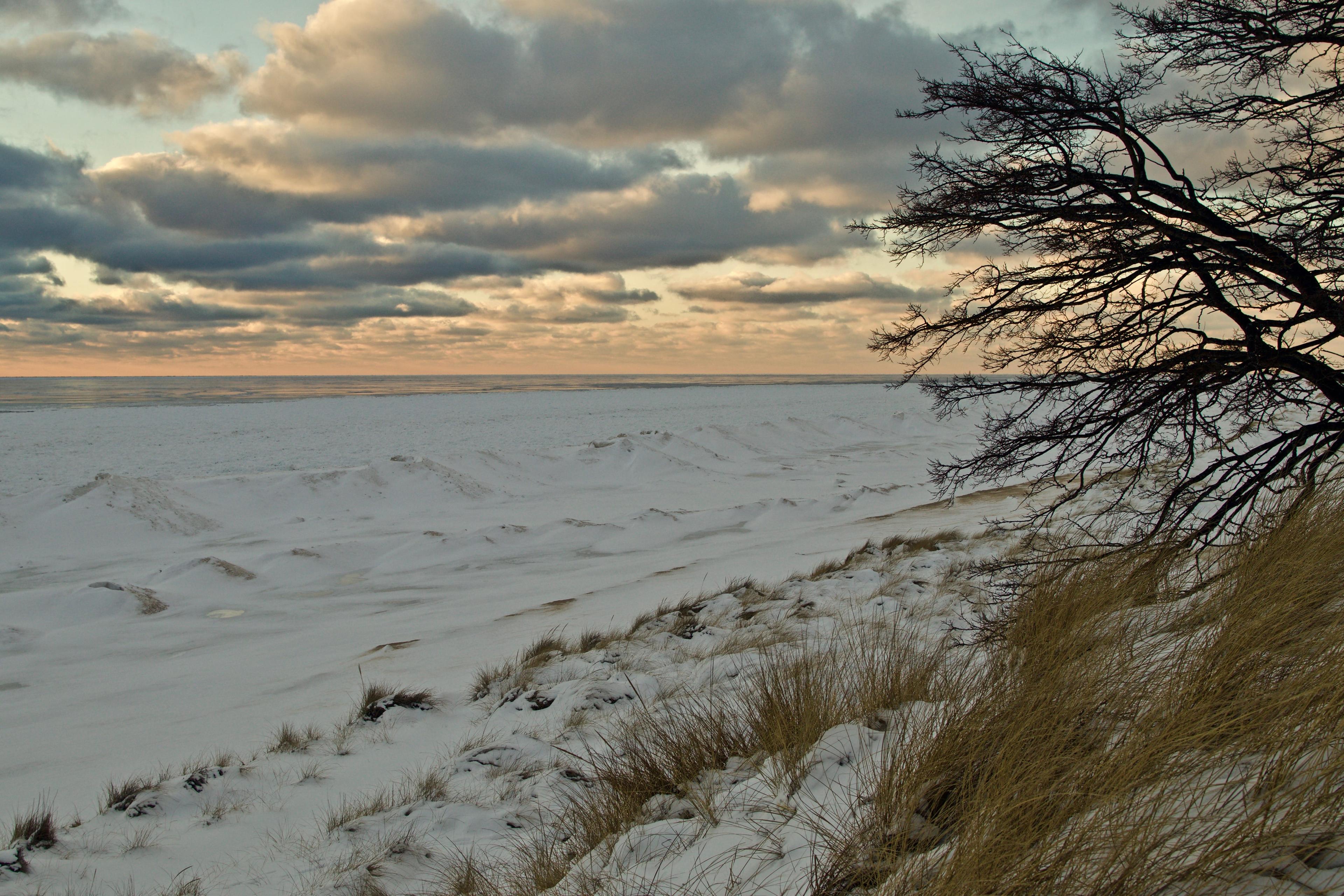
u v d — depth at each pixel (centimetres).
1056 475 608
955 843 245
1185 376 540
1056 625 457
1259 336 528
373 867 505
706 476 5134
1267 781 218
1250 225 548
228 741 1028
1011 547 1186
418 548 2841
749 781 387
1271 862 189
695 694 705
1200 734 242
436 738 865
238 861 572
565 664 1070
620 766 492
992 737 306
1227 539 636
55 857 603
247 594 2402
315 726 1020
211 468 5888
